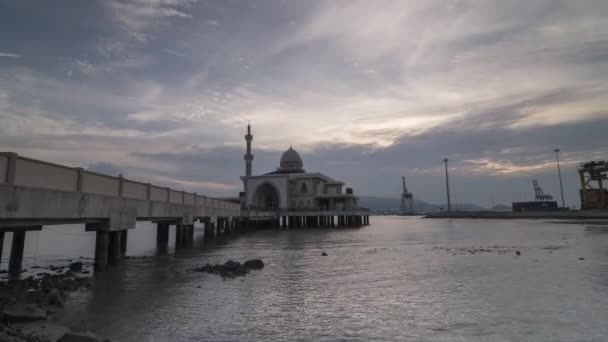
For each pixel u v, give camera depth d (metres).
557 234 49.28
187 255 28.80
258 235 53.22
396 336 10.40
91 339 9.41
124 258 26.58
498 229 66.56
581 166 105.81
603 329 10.88
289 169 105.38
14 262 21.36
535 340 10.07
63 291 15.41
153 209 26.80
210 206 42.69
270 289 16.27
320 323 11.53
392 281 18.11
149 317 12.02
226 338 10.20
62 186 17.20
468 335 10.47
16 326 10.59
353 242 41.03
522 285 16.91
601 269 20.94
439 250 32.19
